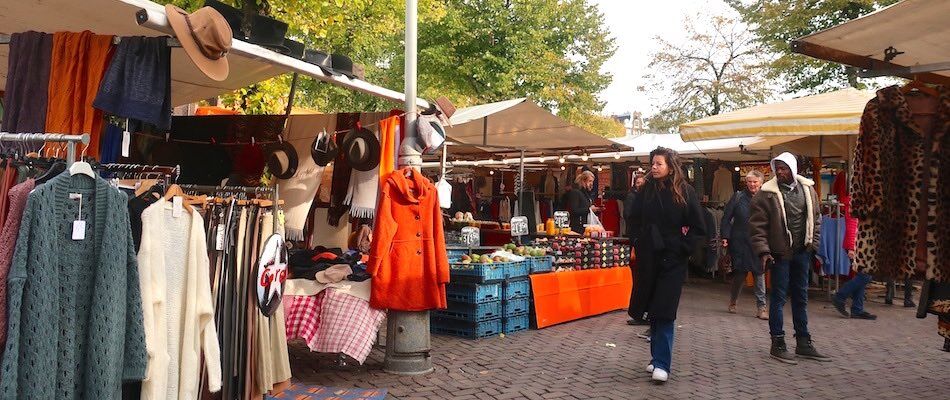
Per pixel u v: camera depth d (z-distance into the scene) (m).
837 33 3.69
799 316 6.74
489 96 22.12
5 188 3.06
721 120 10.43
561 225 10.57
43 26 4.82
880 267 3.80
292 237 6.39
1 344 2.70
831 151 12.27
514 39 21.58
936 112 3.72
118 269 3.08
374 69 22.27
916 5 3.36
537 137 10.60
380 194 5.90
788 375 6.09
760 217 6.42
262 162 6.63
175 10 3.63
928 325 9.05
